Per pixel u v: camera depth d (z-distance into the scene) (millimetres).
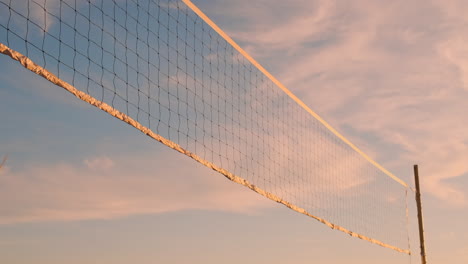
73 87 4848
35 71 4500
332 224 9617
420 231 12742
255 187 7211
